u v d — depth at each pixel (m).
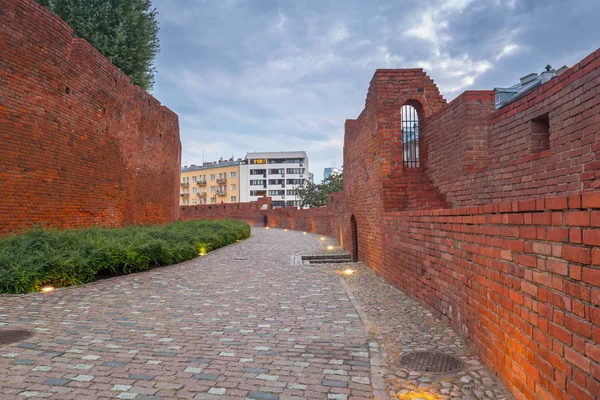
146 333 5.52
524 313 3.35
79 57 12.19
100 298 7.64
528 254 3.28
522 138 6.48
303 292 8.64
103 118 13.72
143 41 21.94
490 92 8.49
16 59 9.67
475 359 4.50
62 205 11.39
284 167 100.50
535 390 3.14
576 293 2.56
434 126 10.22
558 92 5.49
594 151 4.77
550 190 5.68
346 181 17.36
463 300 5.13
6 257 7.95
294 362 4.49
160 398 3.55
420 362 4.46
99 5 19.83
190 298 7.91
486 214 4.28
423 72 10.88
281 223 45.16
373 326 5.96
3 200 9.31
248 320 6.32
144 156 17.61
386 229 9.98
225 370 4.23
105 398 3.53
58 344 4.93
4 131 9.34
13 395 3.54
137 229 13.40
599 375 2.30
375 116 11.03
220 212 53.56
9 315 6.20
